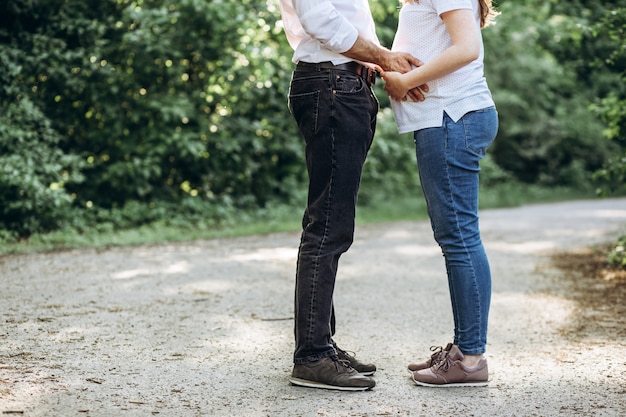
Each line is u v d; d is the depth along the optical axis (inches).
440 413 104.7
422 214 517.0
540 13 692.1
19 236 325.1
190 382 117.7
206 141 418.6
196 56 418.6
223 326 159.8
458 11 115.5
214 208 413.7
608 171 261.9
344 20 112.6
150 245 312.8
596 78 543.8
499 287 216.5
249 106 434.6
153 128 399.9
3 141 324.2
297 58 118.2
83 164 346.6
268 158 456.4
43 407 103.0
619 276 232.2
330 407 106.7
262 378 121.2
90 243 311.3
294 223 413.1
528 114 878.4
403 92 117.4
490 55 856.3
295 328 118.6
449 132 117.4
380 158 554.6
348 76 116.0
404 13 122.3
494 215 511.5
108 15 389.7
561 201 733.9
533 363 132.2
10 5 347.6
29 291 195.9
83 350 135.5
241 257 275.6
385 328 161.9
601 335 154.1
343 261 269.7
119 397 108.8
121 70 394.3
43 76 363.6
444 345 146.6
